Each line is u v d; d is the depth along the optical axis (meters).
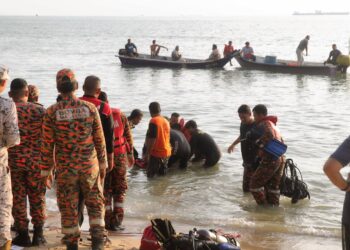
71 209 5.12
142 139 13.56
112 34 115.38
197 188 9.36
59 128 4.97
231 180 9.91
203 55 52.88
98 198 5.22
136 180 9.84
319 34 114.81
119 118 6.48
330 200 8.69
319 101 21.83
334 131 15.34
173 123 11.31
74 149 5.00
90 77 5.78
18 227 5.78
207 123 16.56
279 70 33.28
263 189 8.20
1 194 4.63
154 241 5.69
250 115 8.59
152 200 8.57
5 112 4.62
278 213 7.96
